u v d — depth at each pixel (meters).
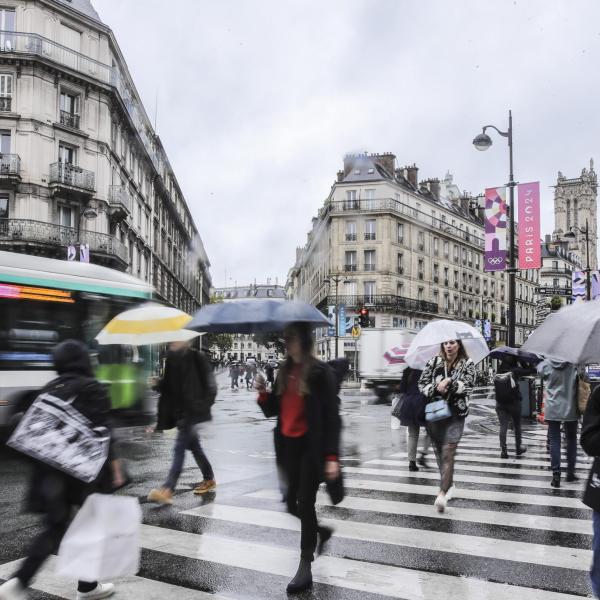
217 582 3.99
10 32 29.03
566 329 3.20
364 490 6.88
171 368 6.36
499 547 4.76
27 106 29.05
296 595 3.78
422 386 5.88
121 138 36.50
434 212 61.25
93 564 3.43
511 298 16.92
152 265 47.38
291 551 4.63
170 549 4.66
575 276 23.53
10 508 5.95
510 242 16.97
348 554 4.58
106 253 31.30
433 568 4.28
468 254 67.44
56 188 29.38
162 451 9.55
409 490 6.88
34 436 3.43
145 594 3.78
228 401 23.66
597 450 3.02
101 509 3.54
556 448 7.09
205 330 4.24
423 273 58.19
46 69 29.62
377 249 53.25
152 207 47.22
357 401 23.97
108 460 3.69
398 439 11.58
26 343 10.39
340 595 3.78
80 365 3.70
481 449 10.30
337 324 41.44
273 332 4.19
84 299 11.59
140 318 6.59
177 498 6.34
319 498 6.46
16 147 28.89
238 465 8.44
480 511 5.90
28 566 3.42
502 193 17.09
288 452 4.08
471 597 3.75
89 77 31.39
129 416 13.02
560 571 4.22
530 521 5.54
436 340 5.72
